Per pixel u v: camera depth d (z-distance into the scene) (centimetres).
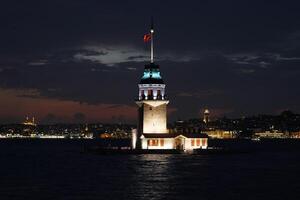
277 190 9219
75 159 17612
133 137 18762
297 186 9794
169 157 16762
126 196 8319
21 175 11906
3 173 12469
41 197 8262
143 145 17562
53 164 15412
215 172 12312
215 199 8144
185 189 9188
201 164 14488
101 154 19575
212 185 9812
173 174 11675
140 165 13925
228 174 11981
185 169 12850
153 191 8894
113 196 8319
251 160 17175
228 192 8900
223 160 16500
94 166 14038
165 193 8675
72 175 11712
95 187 9438
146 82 17575
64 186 9631
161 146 17588
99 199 8038
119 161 15500
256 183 10250
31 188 9388
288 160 17688
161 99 17512
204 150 18200
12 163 16188
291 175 11944
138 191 8881
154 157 16725
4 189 9256
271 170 13262
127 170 12594
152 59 17975
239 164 15150
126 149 18338
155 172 12050
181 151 17625
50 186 9662
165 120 17638
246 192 8931
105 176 11319
